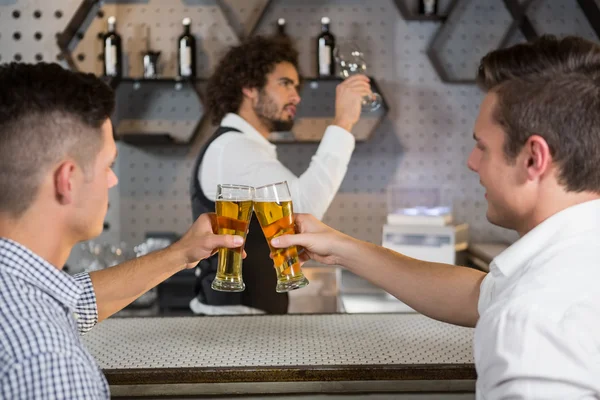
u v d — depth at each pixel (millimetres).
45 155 979
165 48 3734
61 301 966
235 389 1258
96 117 1017
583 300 915
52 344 854
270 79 2656
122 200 3783
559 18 3768
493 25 3760
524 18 3688
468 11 3758
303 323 1630
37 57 3666
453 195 3822
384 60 3777
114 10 3709
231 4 3703
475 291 1383
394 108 3797
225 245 1389
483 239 3830
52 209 1004
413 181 3824
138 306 3311
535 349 895
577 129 981
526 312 913
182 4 3717
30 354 837
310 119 3729
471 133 3799
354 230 3822
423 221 3219
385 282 1459
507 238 3816
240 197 1374
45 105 974
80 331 1380
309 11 3742
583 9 3701
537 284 943
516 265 1028
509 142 1030
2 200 981
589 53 994
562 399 879
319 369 1256
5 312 875
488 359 943
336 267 3432
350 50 2727
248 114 2705
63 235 1036
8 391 825
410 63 3781
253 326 1601
